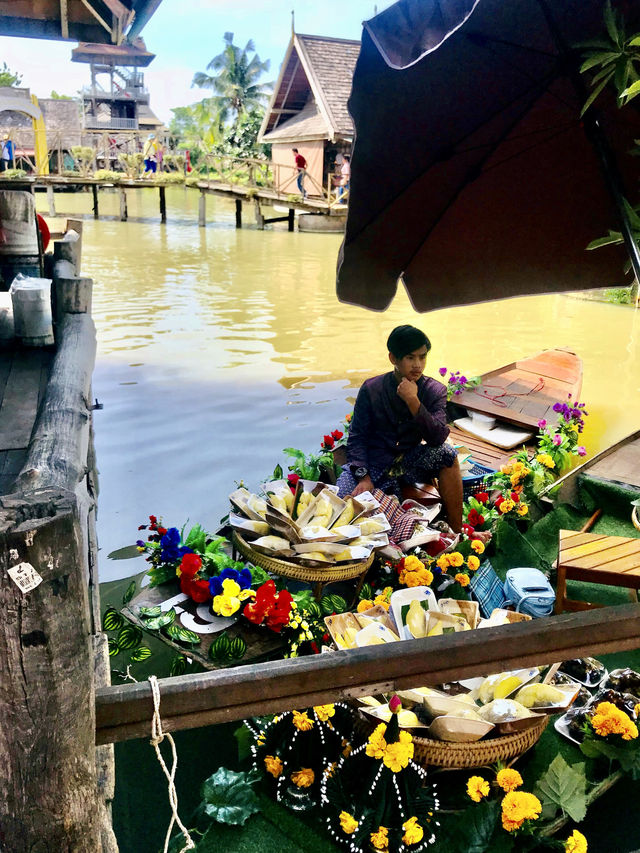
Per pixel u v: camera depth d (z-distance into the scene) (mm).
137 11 4547
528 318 11438
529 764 2465
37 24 4938
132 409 6531
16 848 1343
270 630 2900
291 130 26719
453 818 2184
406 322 10758
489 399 5629
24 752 1268
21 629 1176
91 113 47781
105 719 1361
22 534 1123
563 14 1611
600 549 3227
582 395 7438
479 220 2180
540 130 1965
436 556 3492
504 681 2406
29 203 4473
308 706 1476
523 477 4297
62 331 3844
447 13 1299
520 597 3225
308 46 24219
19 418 2986
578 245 2295
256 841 2166
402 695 2369
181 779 2436
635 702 2652
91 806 1367
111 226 23562
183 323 10078
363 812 2180
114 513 4609
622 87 1418
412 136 1861
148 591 3135
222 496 4891
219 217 28078
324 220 23094
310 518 3227
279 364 8133
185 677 1409
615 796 2395
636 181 2111
